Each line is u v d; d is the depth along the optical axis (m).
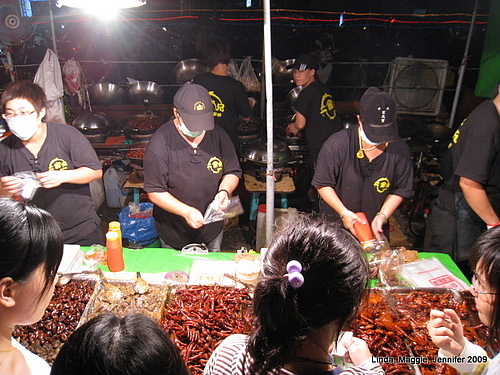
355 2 9.38
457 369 1.83
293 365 1.15
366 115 2.77
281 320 1.10
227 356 1.33
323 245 1.14
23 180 2.81
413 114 6.46
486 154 2.98
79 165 3.13
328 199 3.06
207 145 3.18
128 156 5.02
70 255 2.84
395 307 2.36
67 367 1.01
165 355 1.05
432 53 8.30
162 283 2.48
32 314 1.27
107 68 7.53
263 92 6.47
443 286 2.64
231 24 9.02
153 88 6.37
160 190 3.12
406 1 9.23
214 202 3.12
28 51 7.32
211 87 4.85
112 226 2.70
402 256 2.82
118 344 1.00
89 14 7.94
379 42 8.65
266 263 1.20
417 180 5.85
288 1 9.53
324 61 7.41
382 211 3.03
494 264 1.41
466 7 8.53
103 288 2.42
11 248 1.13
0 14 5.15
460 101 6.51
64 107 5.92
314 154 5.05
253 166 5.25
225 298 2.42
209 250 3.55
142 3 2.49
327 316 1.10
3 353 1.32
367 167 2.99
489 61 5.20
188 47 8.47
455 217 3.53
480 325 2.24
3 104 2.74
